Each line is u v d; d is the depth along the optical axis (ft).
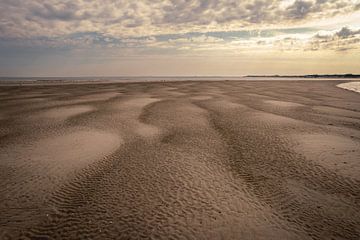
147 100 120.88
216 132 63.93
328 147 52.47
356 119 80.69
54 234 27.27
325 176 40.09
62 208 31.89
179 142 56.39
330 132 63.93
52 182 38.29
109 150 51.37
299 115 85.81
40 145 53.78
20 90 170.09
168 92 165.27
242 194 35.24
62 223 29.04
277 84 282.97
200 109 95.91
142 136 60.59
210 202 33.30
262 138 58.70
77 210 31.48
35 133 62.39
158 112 89.30
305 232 27.68
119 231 27.73
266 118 79.66
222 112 89.76
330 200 33.68
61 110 91.66
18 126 68.90
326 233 27.50
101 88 195.52
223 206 32.40
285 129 66.59
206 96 140.97
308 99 133.39
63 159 46.65
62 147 52.80
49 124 71.15
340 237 26.89
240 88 210.38
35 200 33.55
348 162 45.01
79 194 35.17
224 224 28.94
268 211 31.42
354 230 27.91
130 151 50.96
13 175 40.24
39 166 43.60
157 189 36.50
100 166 43.98
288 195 34.96
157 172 41.78
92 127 68.28
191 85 246.68
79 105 103.19
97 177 40.06
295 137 59.31
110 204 32.78
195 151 50.90
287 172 41.57
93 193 35.42
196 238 26.71
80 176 40.29
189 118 79.56
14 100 117.39
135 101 116.67
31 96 133.49
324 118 81.46
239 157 47.83
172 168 43.21
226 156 48.37
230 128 67.51
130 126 69.51
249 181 38.83
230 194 35.22
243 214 30.81
